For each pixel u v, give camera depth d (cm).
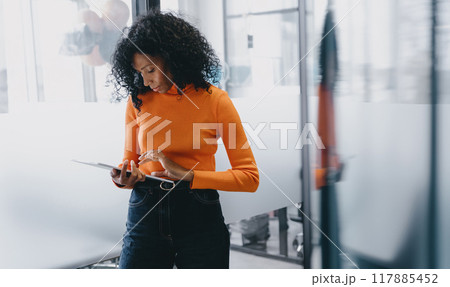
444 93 105
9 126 116
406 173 116
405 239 118
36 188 122
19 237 119
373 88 120
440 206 111
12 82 116
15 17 116
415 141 113
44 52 121
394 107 116
